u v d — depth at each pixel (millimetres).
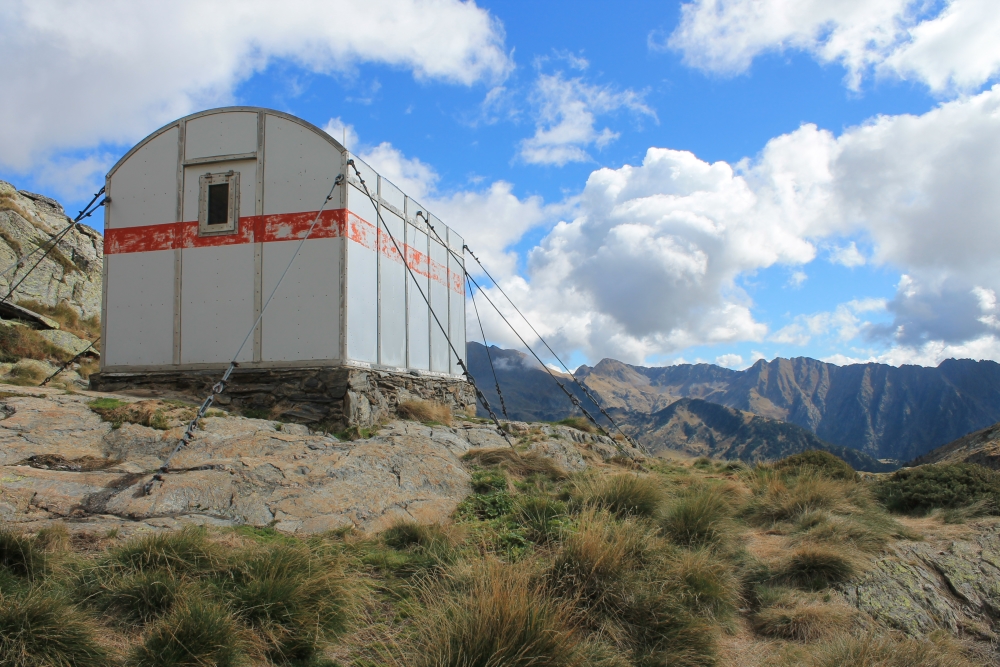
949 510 8656
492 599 4168
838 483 9281
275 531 5965
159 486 6363
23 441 7414
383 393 12203
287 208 11445
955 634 5859
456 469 8750
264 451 8172
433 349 15453
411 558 5648
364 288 11891
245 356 11273
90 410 8672
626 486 7816
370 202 12305
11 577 3980
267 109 11648
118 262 11953
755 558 6820
